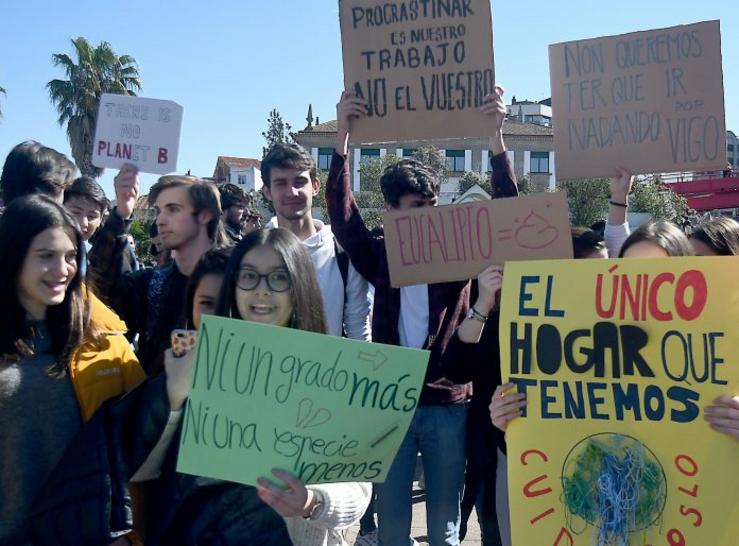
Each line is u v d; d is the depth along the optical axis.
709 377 2.27
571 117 3.71
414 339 3.58
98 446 2.30
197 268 2.66
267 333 2.16
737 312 2.27
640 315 2.35
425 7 3.62
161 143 4.11
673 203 29.16
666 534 2.25
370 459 2.24
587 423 2.36
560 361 2.41
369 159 38.94
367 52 3.68
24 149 3.76
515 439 2.42
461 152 48.91
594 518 2.31
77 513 2.24
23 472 2.33
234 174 52.84
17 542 2.31
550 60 3.75
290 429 2.16
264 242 2.37
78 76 33.59
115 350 2.65
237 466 2.16
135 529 2.46
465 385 3.58
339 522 2.30
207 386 2.15
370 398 2.20
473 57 3.60
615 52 3.63
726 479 2.21
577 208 31.27
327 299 3.83
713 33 3.48
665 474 2.27
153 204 3.54
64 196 4.38
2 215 2.45
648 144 3.59
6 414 2.32
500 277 3.12
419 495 5.82
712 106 3.48
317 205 31.64
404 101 3.67
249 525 2.23
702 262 2.32
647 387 2.32
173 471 2.30
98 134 4.12
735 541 2.19
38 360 2.42
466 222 3.35
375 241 3.86
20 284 2.38
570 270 2.44
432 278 3.39
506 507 3.16
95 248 3.70
